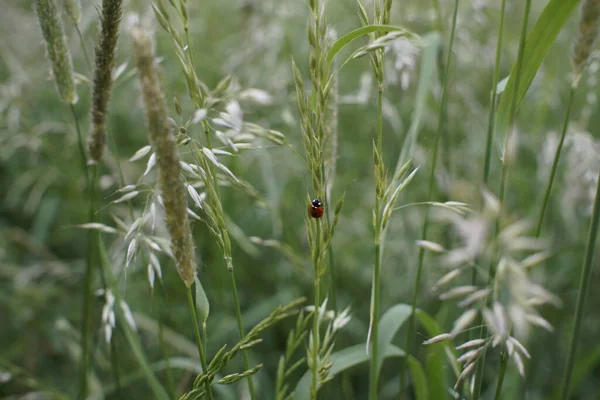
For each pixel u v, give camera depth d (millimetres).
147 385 638
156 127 363
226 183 462
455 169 680
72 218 848
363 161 782
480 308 405
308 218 403
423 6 664
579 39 401
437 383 485
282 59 810
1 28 950
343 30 861
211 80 815
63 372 679
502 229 382
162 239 431
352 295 724
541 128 710
